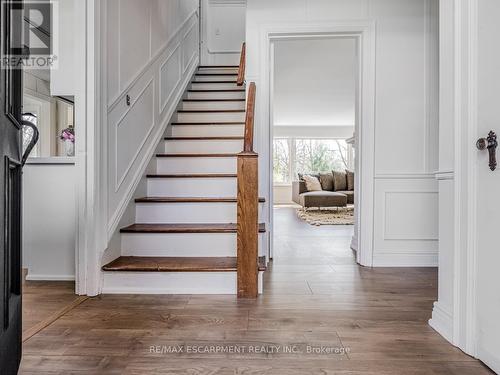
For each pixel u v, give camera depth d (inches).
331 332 62.6
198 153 132.3
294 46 210.2
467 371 50.6
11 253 42.8
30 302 77.3
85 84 79.9
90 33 79.8
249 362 52.3
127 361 52.4
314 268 109.2
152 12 120.0
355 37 116.3
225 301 78.1
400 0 112.0
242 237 80.5
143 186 110.0
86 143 80.6
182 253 93.5
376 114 112.7
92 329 63.4
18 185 44.3
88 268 81.4
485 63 53.1
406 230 113.5
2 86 36.5
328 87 274.4
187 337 60.3
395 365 51.9
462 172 58.1
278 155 396.8
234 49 224.4
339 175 346.3
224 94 171.6
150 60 116.6
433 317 65.3
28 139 109.7
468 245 55.8
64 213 93.1
